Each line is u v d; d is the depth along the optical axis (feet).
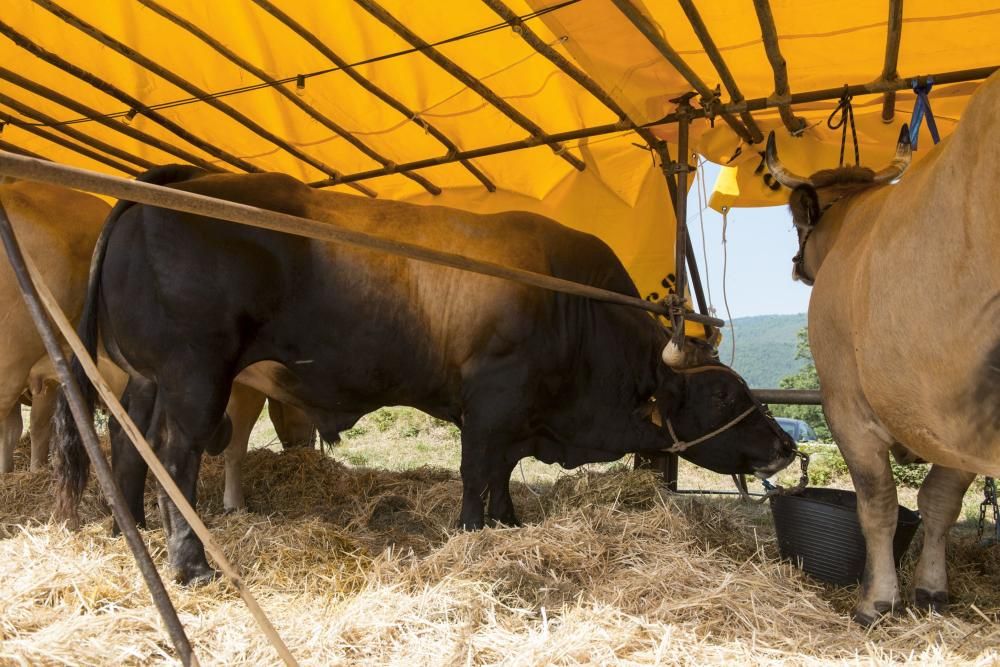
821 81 15.53
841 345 10.41
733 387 15.53
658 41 13.53
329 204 13.69
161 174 13.19
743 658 8.87
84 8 17.21
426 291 13.80
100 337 13.70
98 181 7.00
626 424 15.66
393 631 9.28
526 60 16.88
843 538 12.32
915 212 7.80
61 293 14.92
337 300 13.07
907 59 14.75
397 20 15.40
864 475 10.63
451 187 23.00
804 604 10.55
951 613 11.06
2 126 20.40
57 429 12.15
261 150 21.95
